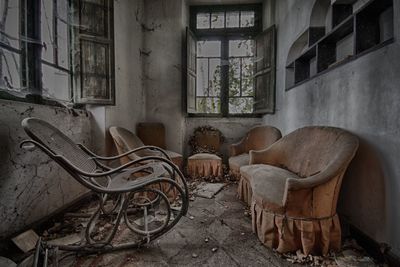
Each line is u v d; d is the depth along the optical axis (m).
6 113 1.52
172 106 3.98
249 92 4.30
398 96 1.26
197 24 4.38
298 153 2.13
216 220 2.05
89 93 2.51
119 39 3.06
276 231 1.56
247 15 4.27
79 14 2.42
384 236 1.38
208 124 4.33
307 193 1.46
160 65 3.98
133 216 2.12
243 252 1.55
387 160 1.35
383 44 1.36
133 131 3.53
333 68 1.91
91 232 1.70
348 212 1.74
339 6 2.04
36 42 1.90
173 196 2.48
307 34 2.61
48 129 1.54
